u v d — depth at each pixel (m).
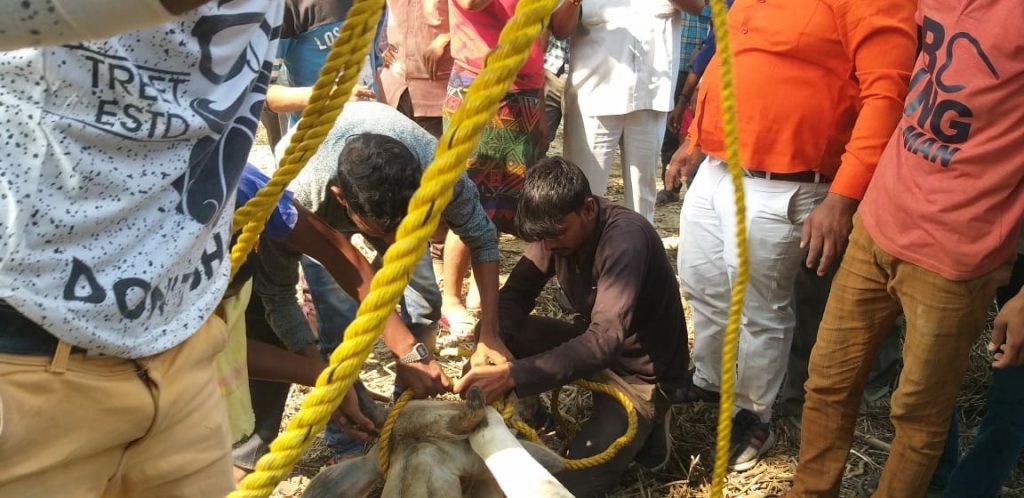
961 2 2.26
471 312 4.43
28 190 1.23
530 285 3.41
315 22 4.32
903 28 2.73
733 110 1.51
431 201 0.97
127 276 1.36
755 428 3.40
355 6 1.51
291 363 2.65
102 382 1.38
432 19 4.59
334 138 2.89
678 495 3.22
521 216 2.96
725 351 1.78
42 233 1.25
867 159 2.76
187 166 1.43
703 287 3.37
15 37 0.89
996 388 2.61
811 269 3.39
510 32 0.95
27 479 1.36
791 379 3.58
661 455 3.30
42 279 1.26
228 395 2.39
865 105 2.79
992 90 2.19
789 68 2.96
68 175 1.26
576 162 4.62
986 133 2.23
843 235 2.83
